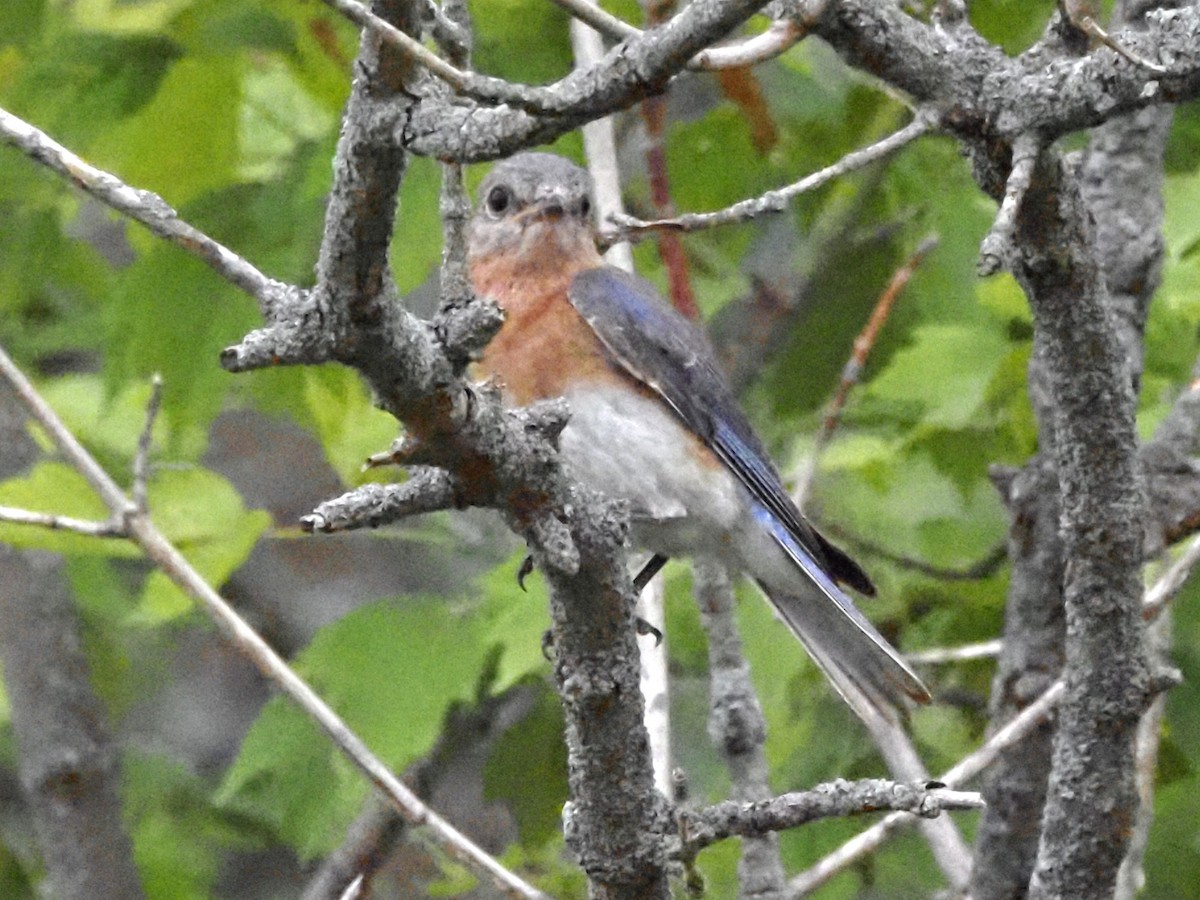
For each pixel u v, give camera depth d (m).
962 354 12.35
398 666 11.59
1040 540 9.55
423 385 5.79
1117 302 9.17
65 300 15.37
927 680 12.49
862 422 13.66
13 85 12.62
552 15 12.30
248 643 9.00
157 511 11.01
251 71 12.88
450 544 12.89
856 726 12.40
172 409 12.09
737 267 14.66
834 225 14.38
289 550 15.79
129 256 16.88
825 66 13.88
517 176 10.89
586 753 6.68
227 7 12.27
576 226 10.90
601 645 6.54
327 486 16.41
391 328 5.63
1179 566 8.32
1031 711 8.55
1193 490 8.97
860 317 13.98
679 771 6.82
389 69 5.31
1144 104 6.15
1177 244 12.19
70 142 12.45
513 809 12.53
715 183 13.73
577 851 6.80
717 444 10.79
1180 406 9.12
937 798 6.30
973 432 12.59
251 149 13.25
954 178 13.66
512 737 12.57
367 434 12.95
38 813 13.23
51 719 13.24
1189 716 11.84
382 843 11.96
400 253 10.91
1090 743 7.54
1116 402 7.08
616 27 5.79
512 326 10.74
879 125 13.66
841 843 12.05
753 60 5.90
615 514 6.38
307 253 11.99
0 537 10.55
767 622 11.94
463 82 5.24
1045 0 12.30
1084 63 6.14
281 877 16.16
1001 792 9.51
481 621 11.70
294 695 8.88
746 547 10.78
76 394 14.24
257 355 5.60
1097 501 7.23
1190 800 12.05
